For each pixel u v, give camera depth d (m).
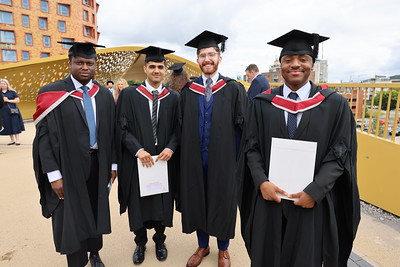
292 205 1.45
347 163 1.40
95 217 2.00
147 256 2.34
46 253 2.36
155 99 2.15
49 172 1.74
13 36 34.44
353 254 2.33
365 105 3.47
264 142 1.55
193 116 2.07
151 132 2.13
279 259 1.50
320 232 1.45
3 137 7.91
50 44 37.75
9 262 2.22
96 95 1.92
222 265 2.14
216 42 2.12
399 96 3.10
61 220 1.83
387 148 3.18
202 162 2.11
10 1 33.62
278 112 1.48
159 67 2.13
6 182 4.13
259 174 1.48
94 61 1.89
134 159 2.13
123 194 2.21
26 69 11.95
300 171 1.39
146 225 2.31
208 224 2.11
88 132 1.85
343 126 1.39
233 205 2.08
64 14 38.66
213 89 2.07
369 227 2.89
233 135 2.08
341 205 1.58
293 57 1.44
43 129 1.76
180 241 2.60
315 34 1.41
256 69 5.39
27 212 3.14
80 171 1.84
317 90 1.48
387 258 2.32
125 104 2.15
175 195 2.38
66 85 1.84
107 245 2.51
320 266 1.50
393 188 3.16
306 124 1.40
